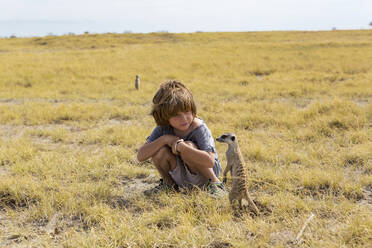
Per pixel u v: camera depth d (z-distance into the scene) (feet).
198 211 10.52
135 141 19.31
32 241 9.46
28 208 11.60
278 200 11.08
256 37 139.95
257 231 9.39
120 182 13.91
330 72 53.67
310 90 37.42
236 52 83.46
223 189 11.88
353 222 9.30
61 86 44.39
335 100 26.55
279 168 14.58
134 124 24.71
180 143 11.10
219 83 45.91
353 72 53.01
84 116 27.22
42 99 36.50
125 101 34.63
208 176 11.94
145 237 9.04
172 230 9.48
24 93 39.81
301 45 96.02
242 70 57.57
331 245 8.31
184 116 11.06
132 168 15.05
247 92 37.06
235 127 22.56
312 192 12.21
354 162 15.46
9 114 27.37
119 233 9.27
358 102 30.60
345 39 121.70
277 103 30.50
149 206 11.40
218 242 9.03
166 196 11.53
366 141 17.95
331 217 10.21
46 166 15.14
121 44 120.47
